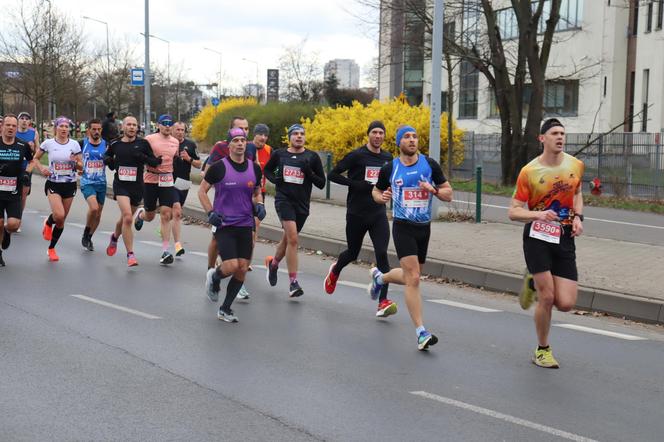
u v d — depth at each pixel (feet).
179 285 32.65
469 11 90.07
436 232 47.16
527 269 22.18
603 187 83.51
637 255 40.04
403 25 86.99
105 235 47.70
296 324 26.32
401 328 26.20
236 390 18.94
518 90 87.97
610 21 116.98
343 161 28.12
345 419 17.04
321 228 48.55
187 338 23.99
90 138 39.55
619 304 29.81
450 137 91.20
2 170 34.94
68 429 16.12
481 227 49.83
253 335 24.61
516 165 87.56
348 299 30.96
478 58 86.38
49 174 38.01
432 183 24.22
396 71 171.53
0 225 35.53
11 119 35.17
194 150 39.96
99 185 40.24
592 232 50.49
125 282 33.04
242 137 26.27
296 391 18.97
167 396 18.37
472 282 35.17
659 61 108.17
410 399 18.57
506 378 20.63
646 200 73.77
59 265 36.88
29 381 19.33
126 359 21.48
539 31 124.47
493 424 16.97
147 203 38.34
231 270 26.08
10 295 29.78
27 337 23.63
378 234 27.84
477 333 25.76
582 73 120.47
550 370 21.58
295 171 30.68
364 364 21.58
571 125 123.95
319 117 94.43
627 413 18.01
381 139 28.17
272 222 51.47
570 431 16.66
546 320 21.59
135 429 16.17
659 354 23.79
